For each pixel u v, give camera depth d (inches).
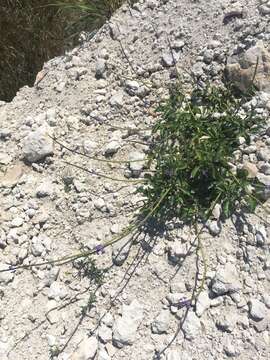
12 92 52.4
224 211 32.0
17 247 35.5
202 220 33.4
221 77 39.3
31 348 31.8
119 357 30.7
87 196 36.5
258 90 37.3
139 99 40.4
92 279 33.3
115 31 44.4
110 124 40.1
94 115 40.6
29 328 32.4
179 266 32.6
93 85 42.3
